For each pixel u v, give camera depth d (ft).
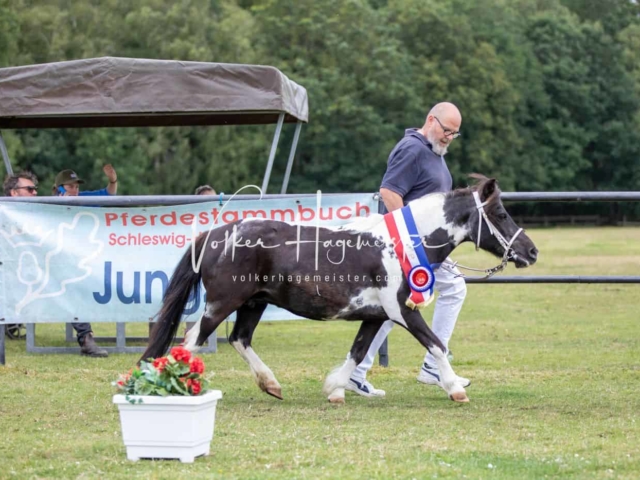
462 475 20.49
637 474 20.63
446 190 32.76
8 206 36.81
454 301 33.27
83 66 44.21
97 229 36.99
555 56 297.74
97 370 36.58
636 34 316.81
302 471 20.77
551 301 71.72
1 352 37.76
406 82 252.42
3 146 51.96
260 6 249.96
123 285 36.91
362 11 250.37
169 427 21.68
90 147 184.14
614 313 62.80
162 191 194.08
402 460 21.95
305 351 44.32
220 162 199.00
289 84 46.88
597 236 185.16
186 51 191.01
